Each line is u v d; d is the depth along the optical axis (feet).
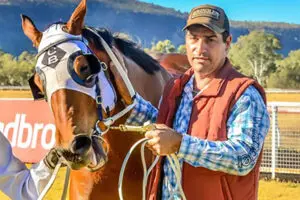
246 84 8.29
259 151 8.12
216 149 7.84
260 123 8.14
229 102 8.24
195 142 7.88
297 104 30.55
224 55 8.79
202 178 8.41
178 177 8.30
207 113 8.38
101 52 10.52
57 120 8.77
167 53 18.30
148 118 11.11
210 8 8.57
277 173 30.09
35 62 9.53
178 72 16.29
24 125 30.76
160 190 9.16
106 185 11.00
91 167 9.20
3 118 31.58
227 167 7.90
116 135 10.87
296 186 27.78
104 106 9.91
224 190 8.39
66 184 9.43
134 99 10.91
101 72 9.95
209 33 8.48
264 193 25.95
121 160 11.02
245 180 8.41
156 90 12.95
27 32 9.83
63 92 8.75
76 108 8.76
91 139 8.97
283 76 237.66
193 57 8.68
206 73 8.66
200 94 8.57
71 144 8.46
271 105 30.99
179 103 9.13
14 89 92.43
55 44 9.20
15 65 193.98
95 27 11.41
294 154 31.17
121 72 10.79
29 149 30.30
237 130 8.05
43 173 9.43
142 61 12.65
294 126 43.42
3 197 23.58
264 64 266.77
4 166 9.71
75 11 9.55
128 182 11.14
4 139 9.77
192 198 8.47
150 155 11.61
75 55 9.01
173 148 7.93
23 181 9.68
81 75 8.86
